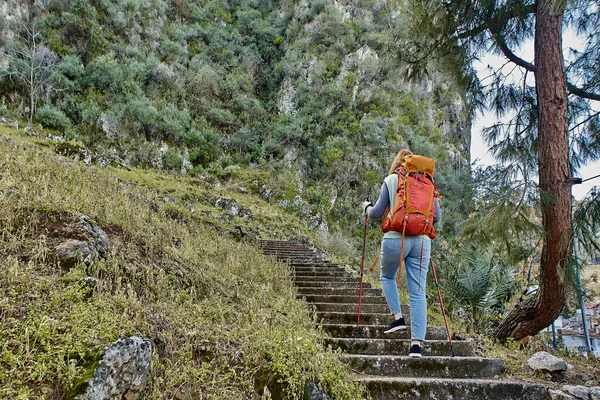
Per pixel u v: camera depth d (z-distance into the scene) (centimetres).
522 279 700
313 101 3466
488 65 557
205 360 246
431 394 271
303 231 1931
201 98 3394
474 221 492
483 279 656
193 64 3656
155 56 3288
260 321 323
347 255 1658
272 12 4616
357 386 265
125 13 3316
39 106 2288
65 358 183
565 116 466
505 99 575
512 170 520
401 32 579
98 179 581
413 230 292
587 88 530
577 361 472
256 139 3394
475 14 511
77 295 237
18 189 369
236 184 2580
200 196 1552
